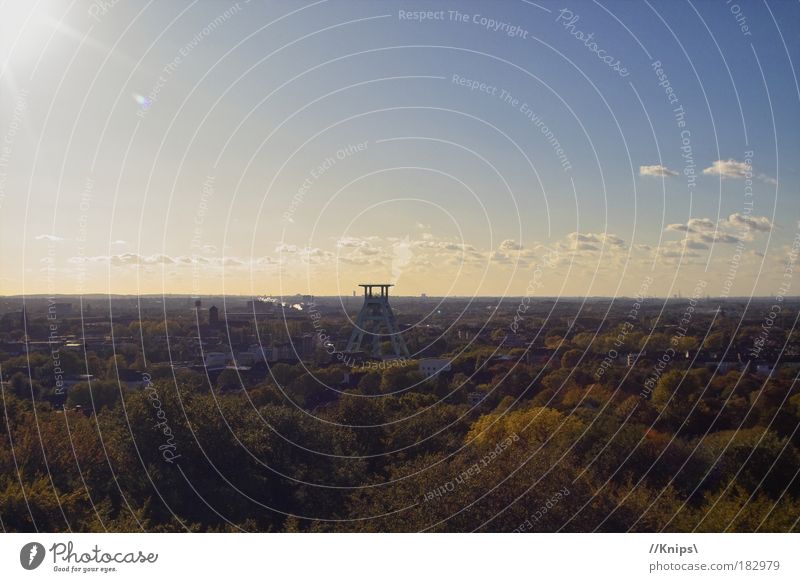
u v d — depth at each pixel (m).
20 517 28.78
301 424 50.84
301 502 43.19
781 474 36.22
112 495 36.41
